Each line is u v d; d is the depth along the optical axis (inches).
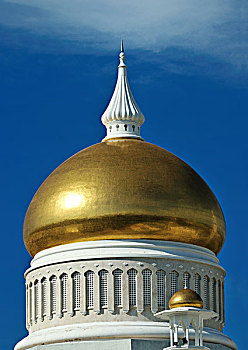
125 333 4909.0
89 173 5152.6
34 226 5236.2
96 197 5083.7
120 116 5423.2
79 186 5132.9
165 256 5049.2
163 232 5088.6
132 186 5083.7
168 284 5032.0
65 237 5137.8
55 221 5142.7
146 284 5017.2
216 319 5172.2
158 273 5036.9
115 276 5017.2
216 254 5378.9
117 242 5064.0
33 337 5098.4
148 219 5059.1
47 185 5265.8
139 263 5024.6
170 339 4734.3
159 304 5004.9
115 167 5142.7
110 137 5403.5
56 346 4948.3
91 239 5098.4
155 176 5132.9
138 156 5201.8
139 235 5078.7
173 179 5157.5
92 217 5073.8
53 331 5027.1
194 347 4606.3
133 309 4987.7
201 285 5118.1
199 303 4690.0
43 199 5221.5
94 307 5000.0
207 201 5221.5
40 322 5123.0
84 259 5039.4
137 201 5059.1
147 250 5054.1
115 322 4972.9
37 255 5251.0
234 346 5196.9
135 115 5438.0
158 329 4923.7
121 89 5516.7
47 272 5128.0
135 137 5403.5
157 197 5078.7
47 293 5108.3
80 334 4940.9
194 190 5187.0
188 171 5265.8
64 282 5078.7
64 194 5147.6
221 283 5265.8
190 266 5098.4
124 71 5575.8
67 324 5027.1
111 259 5027.1
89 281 5032.0
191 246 5162.4
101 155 5221.5
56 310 5064.0
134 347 4840.1
